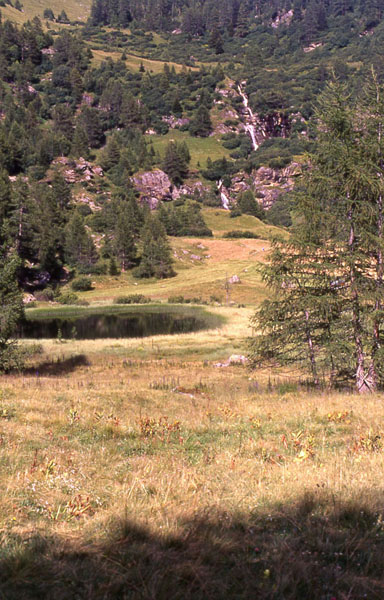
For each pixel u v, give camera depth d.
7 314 25.08
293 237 19.20
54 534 4.13
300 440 8.34
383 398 14.41
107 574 3.28
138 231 133.88
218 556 3.53
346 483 5.26
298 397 16.16
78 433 9.15
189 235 154.50
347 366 19.45
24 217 104.75
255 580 3.18
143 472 6.39
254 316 21.75
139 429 9.55
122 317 70.69
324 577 3.22
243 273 108.50
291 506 4.64
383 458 6.51
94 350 40.78
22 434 8.50
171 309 78.94
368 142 17.84
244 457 7.27
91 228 138.12
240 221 176.25
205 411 12.16
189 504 4.73
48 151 186.38
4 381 18.95
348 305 18.45
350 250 17.89
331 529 4.02
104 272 113.81
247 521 4.30
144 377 27.38
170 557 3.51
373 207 17.19
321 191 18.58
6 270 25.95
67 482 5.80
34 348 39.84
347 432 9.26
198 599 3.00
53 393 14.35
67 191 153.88
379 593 3.01
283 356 21.31
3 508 4.83
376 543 3.75
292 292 20.03
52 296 94.62
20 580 3.25
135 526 4.09
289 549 3.59
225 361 35.53
